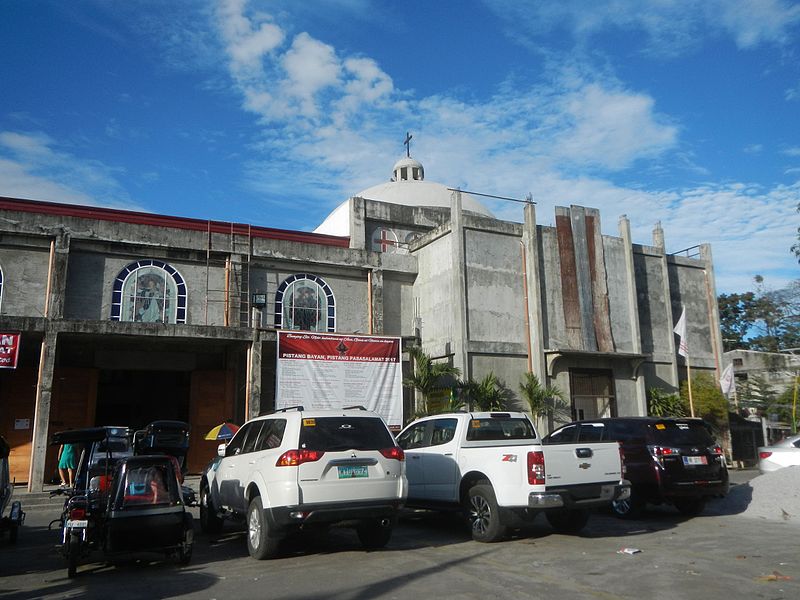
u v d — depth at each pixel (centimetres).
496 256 2300
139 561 882
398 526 1169
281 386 1841
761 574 721
